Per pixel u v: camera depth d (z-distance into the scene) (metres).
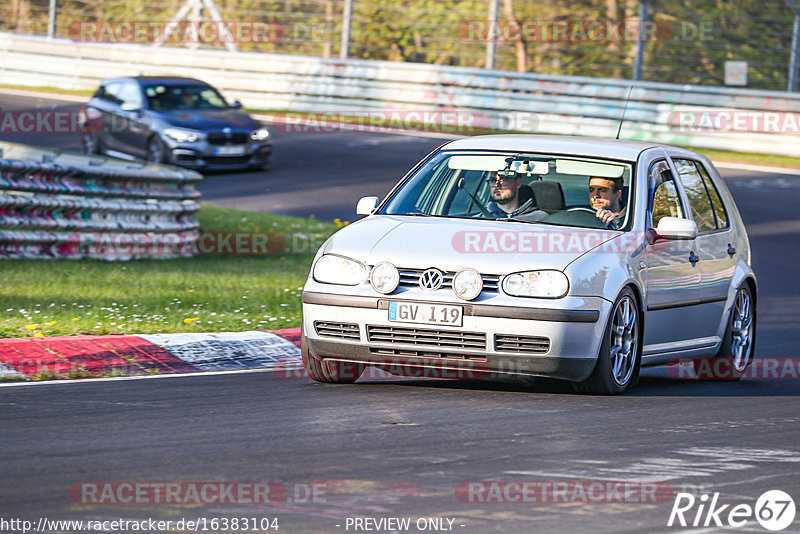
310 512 16.36
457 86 98.19
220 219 62.38
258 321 36.09
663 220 28.06
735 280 32.03
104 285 42.97
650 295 27.83
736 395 28.27
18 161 47.44
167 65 110.56
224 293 42.53
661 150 30.73
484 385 27.52
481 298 25.00
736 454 20.92
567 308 24.91
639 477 18.84
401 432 21.88
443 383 27.75
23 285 41.66
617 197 28.02
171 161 76.38
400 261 25.59
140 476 18.22
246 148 77.56
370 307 25.48
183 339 31.94
